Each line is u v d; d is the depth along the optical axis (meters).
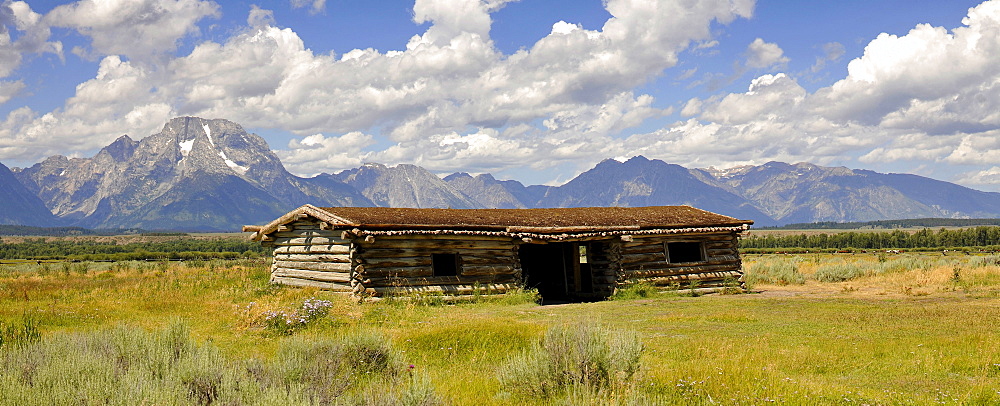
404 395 7.33
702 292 26.83
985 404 8.17
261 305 17.67
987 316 16.05
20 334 10.75
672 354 11.58
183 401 6.97
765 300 22.05
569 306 21.44
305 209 24.31
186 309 18.48
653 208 32.44
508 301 22.88
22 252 105.62
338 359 9.49
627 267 26.20
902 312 17.30
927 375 9.87
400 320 17.03
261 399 6.99
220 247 115.50
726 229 27.78
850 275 33.53
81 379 7.32
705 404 8.02
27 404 6.55
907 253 75.25
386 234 22.23
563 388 8.45
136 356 9.00
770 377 9.41
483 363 11.08
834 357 11.16
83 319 16.52
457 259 23.98
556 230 24.62
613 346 9.03
